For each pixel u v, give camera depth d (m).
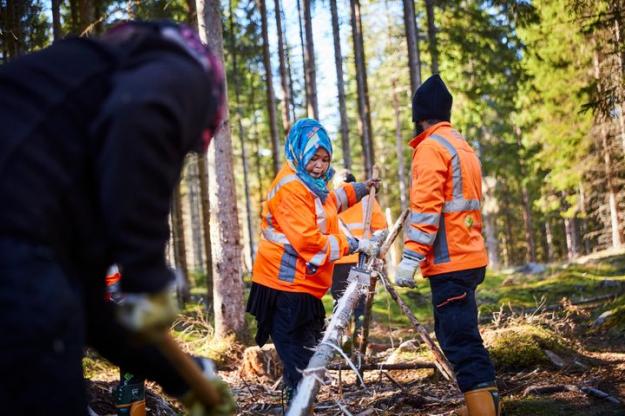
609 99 8.87
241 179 33.56
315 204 3.62
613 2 8.82
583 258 16.11
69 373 1.39
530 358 5.03
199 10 7.51
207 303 13.16
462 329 3.36
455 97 17.34
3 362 1.31
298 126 3.63
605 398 3.90
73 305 1.42
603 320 6.49
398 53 24.58
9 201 1.35
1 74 1.49
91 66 1.50
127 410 3.66
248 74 24.64
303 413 2.53
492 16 15.84
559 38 17.42
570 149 19.27
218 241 7.44
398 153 25.02
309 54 15.77
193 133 1.57
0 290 1.32
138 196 1.38
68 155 1.42
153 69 1.46
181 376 1.80
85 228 1.47
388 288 4.60
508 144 23.41
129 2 10.76
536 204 24.61
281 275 3.62
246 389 5.43
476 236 3.46
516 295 10.48
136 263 1.39
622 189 19.19
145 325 1.43
